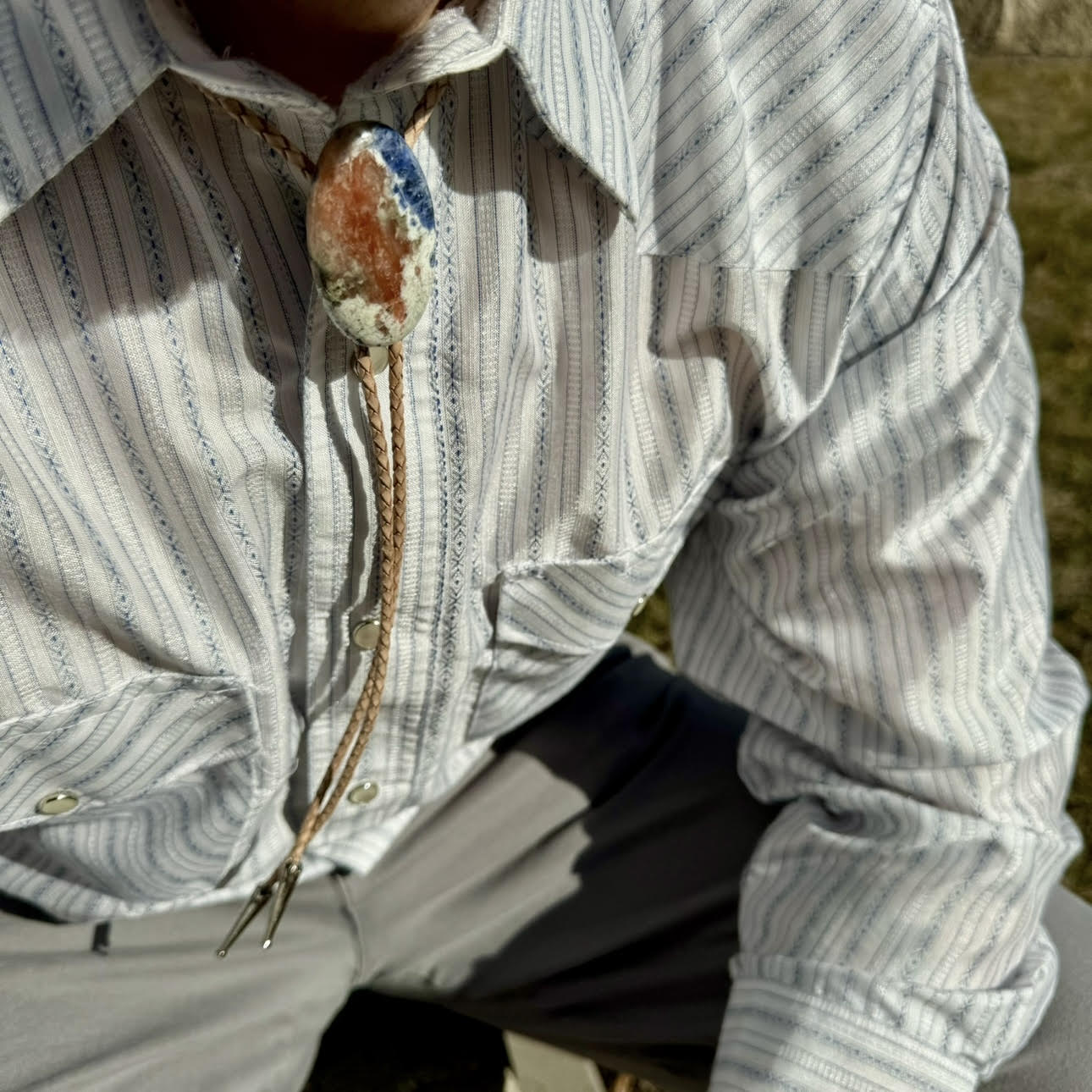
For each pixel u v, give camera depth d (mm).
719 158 455
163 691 452
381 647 451
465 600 476
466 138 406
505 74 402
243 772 482
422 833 609
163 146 376
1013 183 1629
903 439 509
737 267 469
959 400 505
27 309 390
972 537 504
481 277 417
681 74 450
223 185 386
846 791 541
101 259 387
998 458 515
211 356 407
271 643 456
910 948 508
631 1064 622
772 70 461
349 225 363
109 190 380
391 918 596
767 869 556
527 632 519
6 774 455
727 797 626
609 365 453
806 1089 500
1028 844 510
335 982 583
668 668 698
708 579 598
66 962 533
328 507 434
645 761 645
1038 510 546
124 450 415
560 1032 615
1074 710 541
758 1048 514
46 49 353
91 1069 506
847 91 465
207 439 414
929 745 517
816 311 494
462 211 411
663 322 484
